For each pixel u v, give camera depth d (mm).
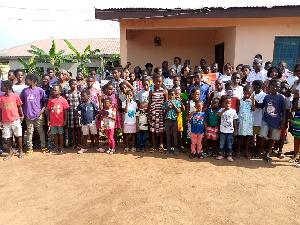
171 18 7875
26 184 4086
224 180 4188
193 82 5730
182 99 5793
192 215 3201
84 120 5461
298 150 4996
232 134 5031
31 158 5281
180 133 5590
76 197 3662
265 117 4945
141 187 3938
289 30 7898
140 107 5500
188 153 5516
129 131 5473
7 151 5719
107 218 3148
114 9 7191
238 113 5125
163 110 5398
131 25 8109
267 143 5359
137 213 3244
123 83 5539
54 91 5355
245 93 4992
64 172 4531
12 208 3398
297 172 4531
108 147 5949
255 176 4352
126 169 4633
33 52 15891
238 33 7984
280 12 7168
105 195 3705
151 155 5379
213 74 6434
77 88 6023
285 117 4828
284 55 8070
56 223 3068
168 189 3869
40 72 16547
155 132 5527
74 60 16297
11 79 6172
